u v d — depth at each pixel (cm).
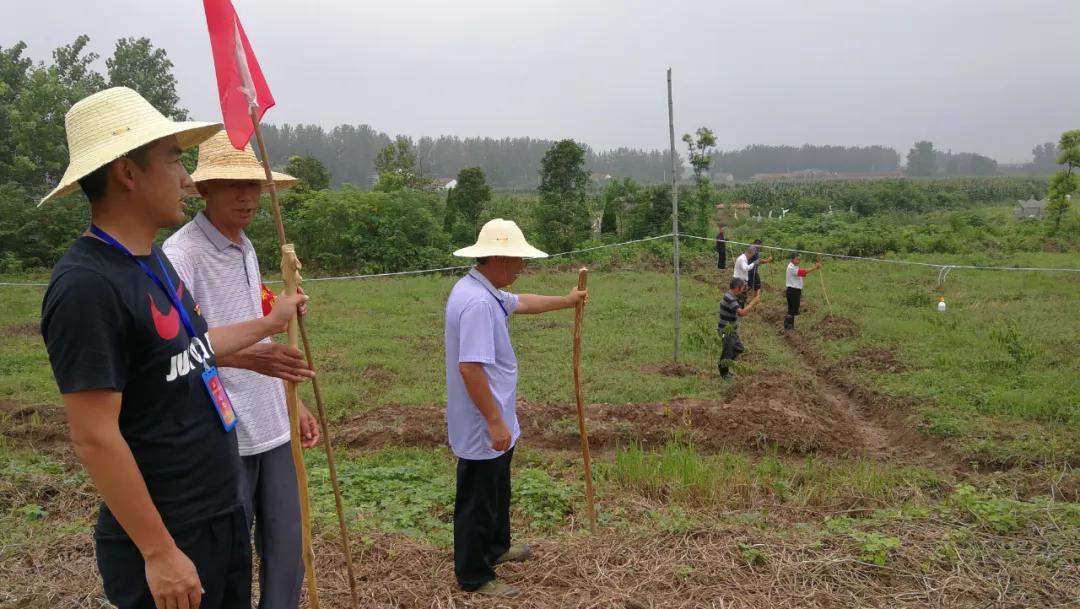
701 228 2920
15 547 454
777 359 1208
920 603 384
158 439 224
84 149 220
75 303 202
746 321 1580
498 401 406
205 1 268
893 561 420
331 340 1309
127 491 206
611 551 439
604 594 392
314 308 1642
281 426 342
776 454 747
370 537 469
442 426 804
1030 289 1777
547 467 704
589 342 1286
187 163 2047
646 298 1775
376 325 1464
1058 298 1653
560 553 445
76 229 2355
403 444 770
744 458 716
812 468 673
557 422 807
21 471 625
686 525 470
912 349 1188
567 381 1019
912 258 2536
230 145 327
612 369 1107
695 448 766
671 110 1102
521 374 1059
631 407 851
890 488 608
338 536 470
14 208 2273
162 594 214
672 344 1273
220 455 241
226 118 270
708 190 3005
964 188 7119
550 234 2772
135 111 228
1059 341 1208
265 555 342
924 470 671
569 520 542
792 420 800
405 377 1070
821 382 1109
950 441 765
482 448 393
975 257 2502
